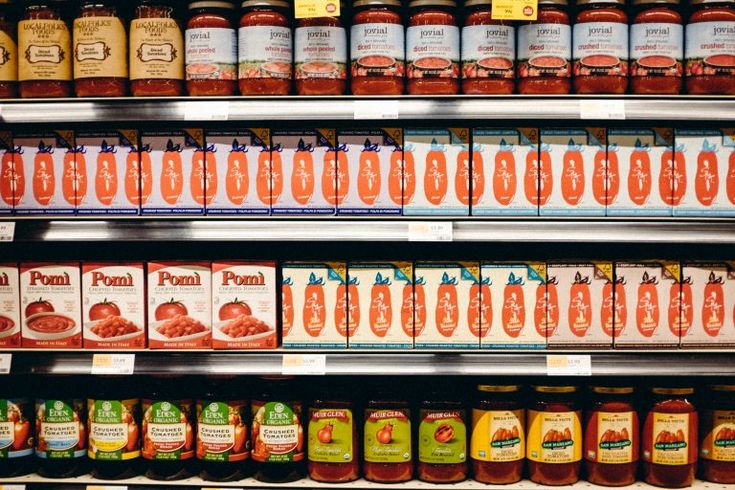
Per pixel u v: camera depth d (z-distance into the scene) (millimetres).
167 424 2174
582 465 2186
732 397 2127
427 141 2107
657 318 2109
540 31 2043
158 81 2092
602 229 2041
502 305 2125
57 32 2119
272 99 2055
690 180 2084
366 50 2053
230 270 2152
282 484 2141
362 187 2119
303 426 2215
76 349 2182
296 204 2133
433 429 2150
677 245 2535
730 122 2342
